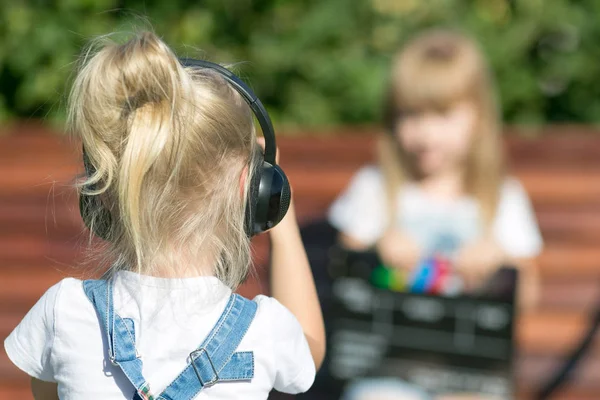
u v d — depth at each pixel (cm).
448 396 521
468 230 520
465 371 518
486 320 515
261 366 222
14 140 621
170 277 219
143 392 209
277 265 253
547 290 575
